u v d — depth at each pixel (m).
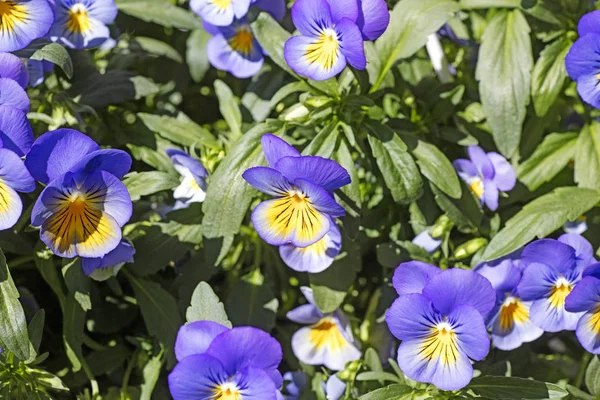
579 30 0.57
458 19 0.66
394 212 0.63
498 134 0.61
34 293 0.63
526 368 0.63
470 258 0.60
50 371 0.61
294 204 0.55
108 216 0.54
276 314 0.63
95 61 0.65
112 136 0.62
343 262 0.60
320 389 0.61
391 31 0.60
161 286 0.61
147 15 0.65
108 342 0.62
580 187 0.60
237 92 0.69
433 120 0.63
